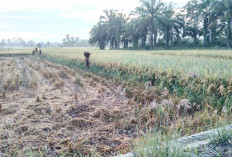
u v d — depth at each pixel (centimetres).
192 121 428
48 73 1088
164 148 243
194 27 3978
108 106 562
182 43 3816
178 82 661
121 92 707
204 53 1817
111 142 374
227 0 2909
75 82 895
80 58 1542
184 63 897
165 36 3997
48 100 611
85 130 421
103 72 1071
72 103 580
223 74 601
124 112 511
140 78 821
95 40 5128
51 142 361
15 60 2064
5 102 597
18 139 374
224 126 300
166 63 924
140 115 471
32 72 1191
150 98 604
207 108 504
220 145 263
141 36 3994
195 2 3747
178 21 3722
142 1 3522
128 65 960
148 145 262
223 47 3203
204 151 247
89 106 551
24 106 549
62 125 438
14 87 787
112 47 4944
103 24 4844
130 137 391
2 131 404
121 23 4512
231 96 501
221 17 3325
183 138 292
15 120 459
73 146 351
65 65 1555
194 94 577
